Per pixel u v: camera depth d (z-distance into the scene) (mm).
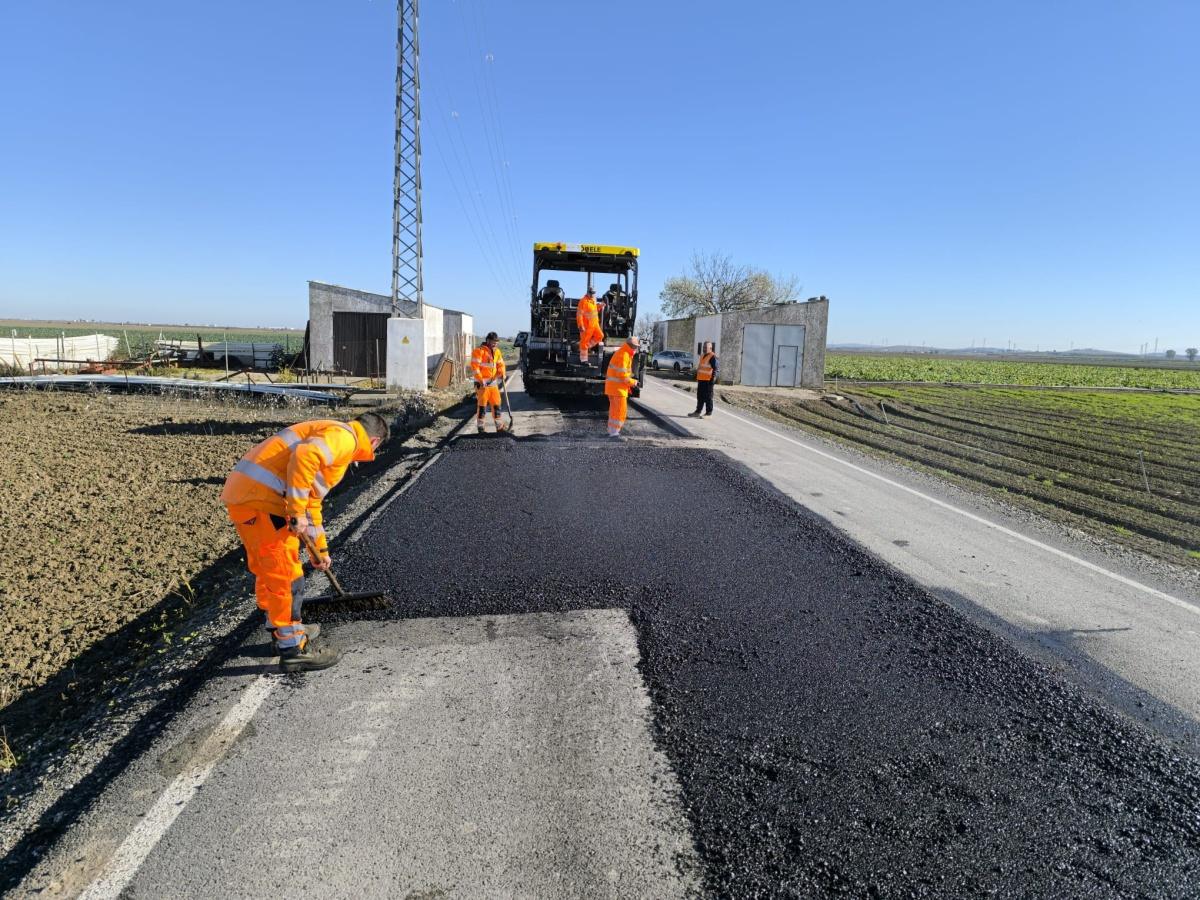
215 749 3162
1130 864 2635
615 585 5102
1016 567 5973
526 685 3732
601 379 15453
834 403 23672
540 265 16500
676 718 3459
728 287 58219
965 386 33531
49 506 7883
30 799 2904
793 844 2662
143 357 28672
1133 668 4164
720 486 8305
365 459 4219
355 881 2422
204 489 8695
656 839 2662
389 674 3828
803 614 4727
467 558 5594
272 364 30750
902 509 7840
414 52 18391
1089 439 16328
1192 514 8930
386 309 28797
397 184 18656
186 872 2457
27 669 4445
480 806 2811
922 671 4008
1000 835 2756
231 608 4805
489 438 11461
